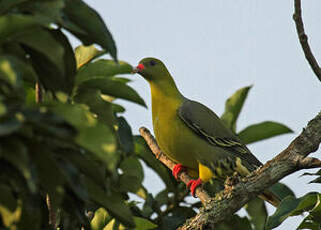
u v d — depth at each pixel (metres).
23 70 4.77
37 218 4.07
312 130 6.82
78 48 6.91
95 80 6.45
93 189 4.65
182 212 8.92
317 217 6.55
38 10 4.10
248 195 7.09
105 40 4.80
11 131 3.09
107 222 6.71
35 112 3.39
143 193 8.27
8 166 3.55
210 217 7.16
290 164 6.86
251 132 9.33
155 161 9.05
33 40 4.00
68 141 3.63
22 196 3.78
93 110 6.08
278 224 6.30
